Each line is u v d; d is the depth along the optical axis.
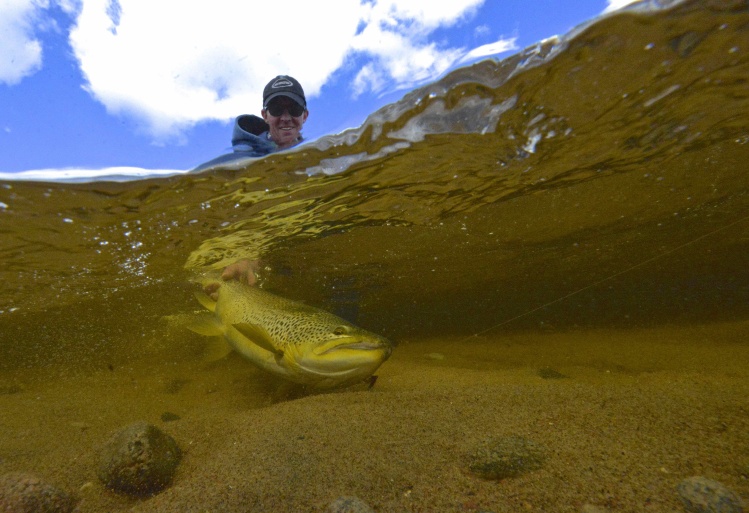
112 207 0.93
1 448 0.58
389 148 0.91
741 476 0.33
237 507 0.36
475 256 1.83
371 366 0.70
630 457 0.38
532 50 0.71
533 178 1.14
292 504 0.35
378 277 2.00
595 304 2.94
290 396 0.84
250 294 1.03
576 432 0.45
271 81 1.34
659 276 2.93
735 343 1.22
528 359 1.26
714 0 0.60
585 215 1.51
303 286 1.95
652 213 1.60
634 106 0.83
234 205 1.05
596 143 0.97
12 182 0.78
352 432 0.49
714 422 0.43
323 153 0.89
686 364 0.98
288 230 1.30
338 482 0.38
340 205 1.17
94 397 0.98
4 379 1.20
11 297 1.38
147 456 0.43
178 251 1.26
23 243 1.02
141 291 1.53
